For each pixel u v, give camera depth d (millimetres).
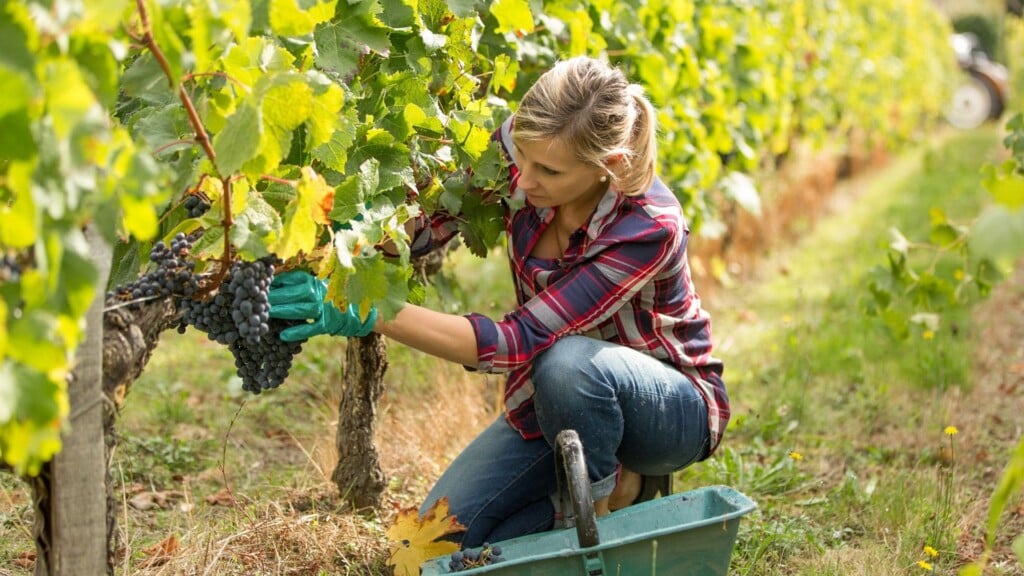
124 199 1296
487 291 5312
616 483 2404
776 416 3777
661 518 2295
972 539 2883
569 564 1986
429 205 2463
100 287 1592
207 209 1877
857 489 3131
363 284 1891
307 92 1630
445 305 3443
